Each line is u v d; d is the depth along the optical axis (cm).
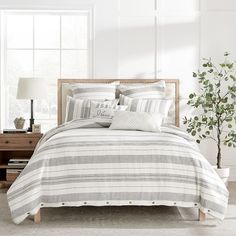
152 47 623
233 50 624
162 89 595
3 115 629
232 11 623
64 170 399
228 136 591
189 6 623
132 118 488
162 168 400
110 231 382
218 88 621
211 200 392
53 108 644
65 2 615
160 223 407
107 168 399
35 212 390
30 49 637
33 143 568
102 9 621
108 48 622
